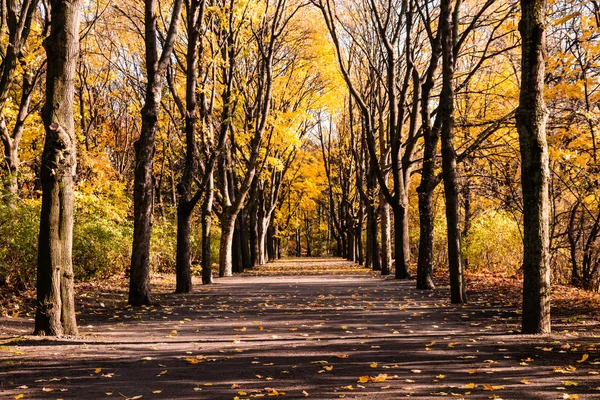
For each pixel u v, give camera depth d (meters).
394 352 7.68
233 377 6.35
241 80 23.62
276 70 30.39
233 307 13.80
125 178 33.62
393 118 22.23
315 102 34.19
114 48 28.12
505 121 14.73
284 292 17.84
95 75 27.89
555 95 11.90
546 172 8.79
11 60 15.75
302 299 15.55
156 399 5.43
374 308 13.16
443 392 5.50
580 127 13.11
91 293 15.89
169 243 28.09
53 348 8.14
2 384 6.10
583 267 18.00
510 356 7.20
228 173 29.48
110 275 22.05
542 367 6.53
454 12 16.53
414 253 43.38
